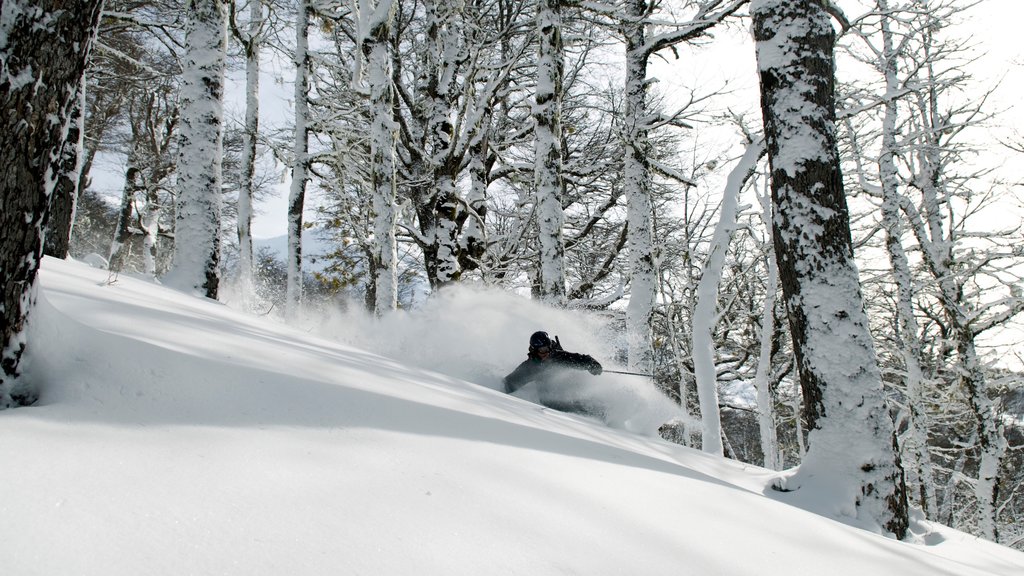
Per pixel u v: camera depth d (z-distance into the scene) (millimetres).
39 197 2045
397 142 14648
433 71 13453
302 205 12750
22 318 2062
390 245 9070
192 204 6781
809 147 5328
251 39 13477
